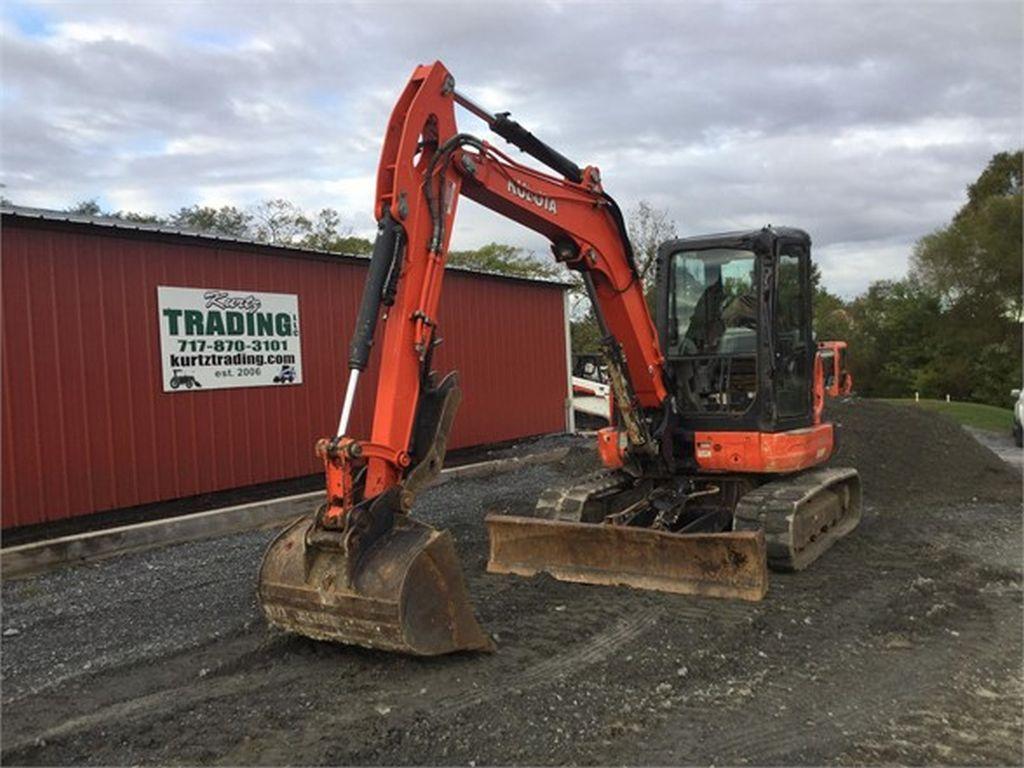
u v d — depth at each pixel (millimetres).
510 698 4484
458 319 15172
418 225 5164
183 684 4902
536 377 17250
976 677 4922
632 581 6508
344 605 4621
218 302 10992
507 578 6852
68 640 5828
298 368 12078
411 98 5277
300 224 35250
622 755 3953
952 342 41125
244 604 6531
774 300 7414
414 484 4953
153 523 9055
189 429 10617
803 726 4266
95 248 9656
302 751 4000
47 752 4109
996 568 7188
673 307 7969
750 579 6137
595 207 6766
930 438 13398
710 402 7758
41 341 9109
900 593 6445
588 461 13883
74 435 9391
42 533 9164
